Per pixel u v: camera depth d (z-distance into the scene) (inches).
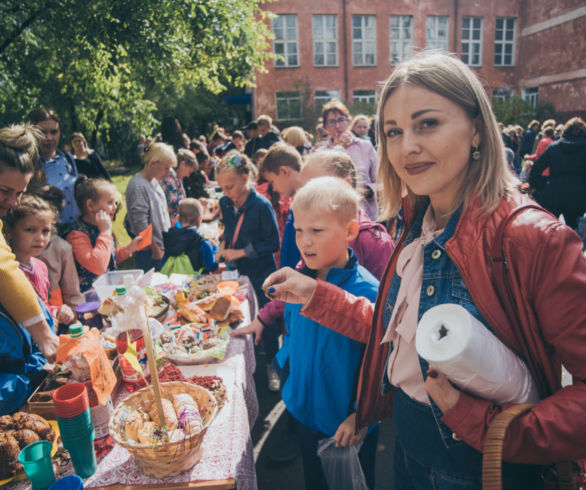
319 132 331.3
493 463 28.2
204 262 115.1
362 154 151.9
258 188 135.6
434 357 30.2
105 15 201.9
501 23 807.7
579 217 204.2
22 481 43.1
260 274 110.6
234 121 871.1
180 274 106.3
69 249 86.7
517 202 32.4
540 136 414.6
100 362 49.0
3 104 261.6
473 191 34.3
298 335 58.9
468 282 33.1
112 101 331.9
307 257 56.8
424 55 35.4
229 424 50.9
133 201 134.0
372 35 764.6
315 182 55.6
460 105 32.6
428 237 39.4
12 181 59.7
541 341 31.7
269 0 313.1
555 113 754.2
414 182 34.8
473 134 34.0
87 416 43.0
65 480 39.9
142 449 40.9
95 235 95.3
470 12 786.8
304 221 54.6
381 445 95.2
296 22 738.2
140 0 207.3
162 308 75.8
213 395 51.0
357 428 50.1
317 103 769.6
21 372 56.0
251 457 52.0
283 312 72.6
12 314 53.2
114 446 48.3
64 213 123.5
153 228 137.3
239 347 69.2
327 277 57.6
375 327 46.9
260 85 749.3
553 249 29.0
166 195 170.7
